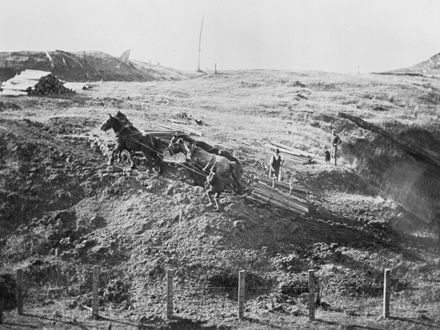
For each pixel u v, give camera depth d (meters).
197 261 30.75
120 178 35.34
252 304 29.25
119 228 32.69
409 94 75.38
